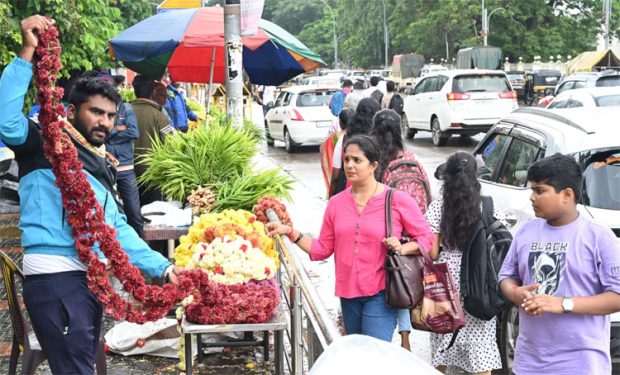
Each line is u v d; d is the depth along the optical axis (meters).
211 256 4.54
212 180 6.98
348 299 4.79
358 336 2.41
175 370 5.55
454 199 4.74
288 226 4.91
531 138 6.27
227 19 8.20
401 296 4.55
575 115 6.18
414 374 2.22
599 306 3.58
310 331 3.80
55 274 3.51
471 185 4.73
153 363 5.68
